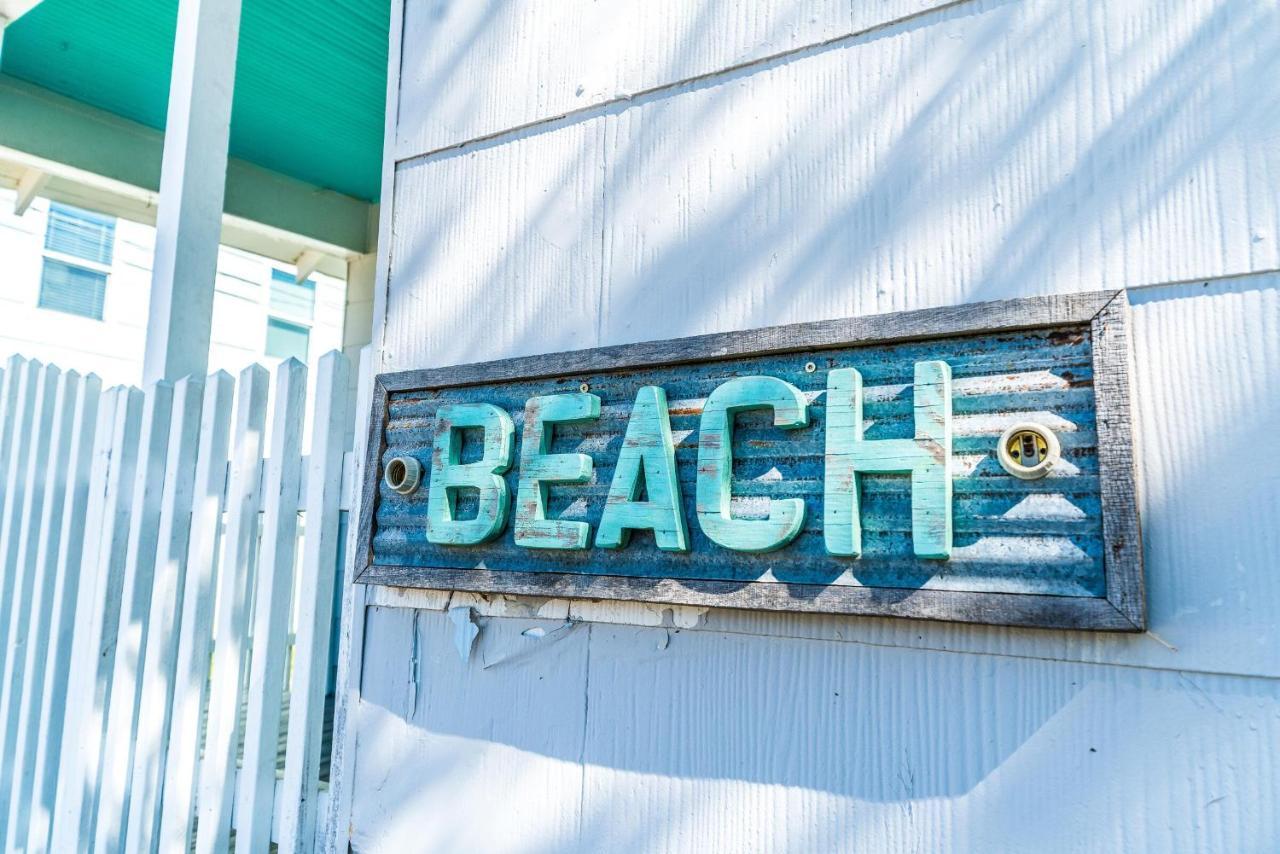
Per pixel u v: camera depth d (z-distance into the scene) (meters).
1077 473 1.08
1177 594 1.05
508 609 1.59
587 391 1.50
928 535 1.12
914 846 1.19
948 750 1.18
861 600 1.18
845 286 1.33
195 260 2.35
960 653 1.18
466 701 1.63
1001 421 1.13
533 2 1.75
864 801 1.23
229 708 1.95
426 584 1.60
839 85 1.37
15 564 2.58
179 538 2.16
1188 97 1.12
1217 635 1.03
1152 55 1.14
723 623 1.37
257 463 2.05
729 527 1.27
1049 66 1.21
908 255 1.28
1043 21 1.22
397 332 1.85
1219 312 1.07
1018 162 1.22
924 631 1.20
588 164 1.63
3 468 2.69
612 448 1.46
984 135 1.25
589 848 1.46
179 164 2.35
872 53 1.35
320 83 4.02
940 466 1.13
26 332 7.32
